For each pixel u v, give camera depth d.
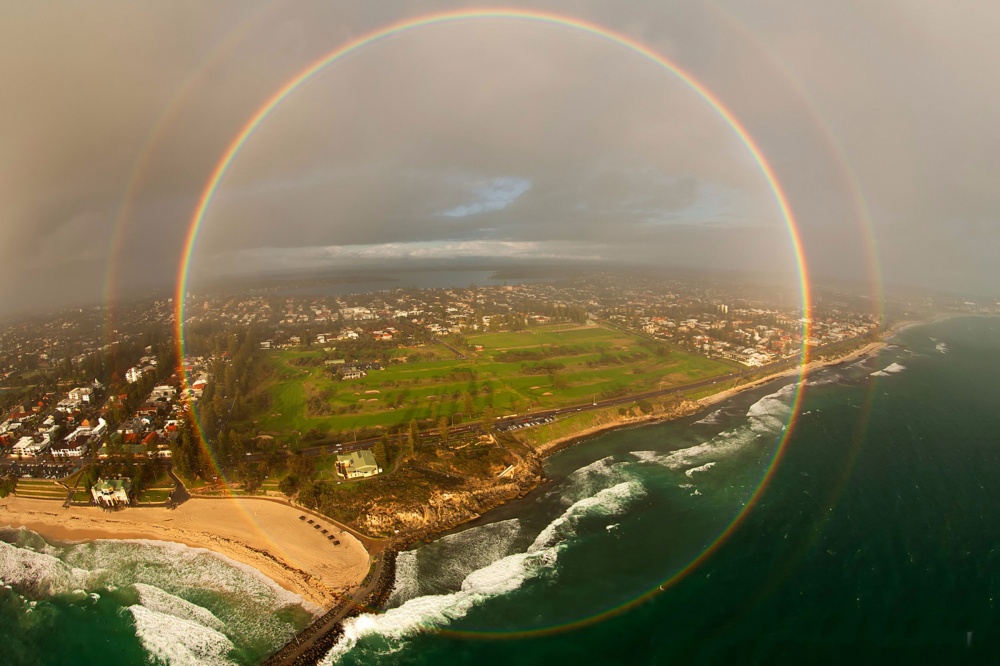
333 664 85.44
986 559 107.06
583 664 84.69
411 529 121.56
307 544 117.06
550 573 106.06
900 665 82.12
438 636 90.62
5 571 110.50
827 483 141.62
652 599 98.19
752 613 94.00
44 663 87.44
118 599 101.94
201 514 130.00
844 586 100.25
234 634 92.00
